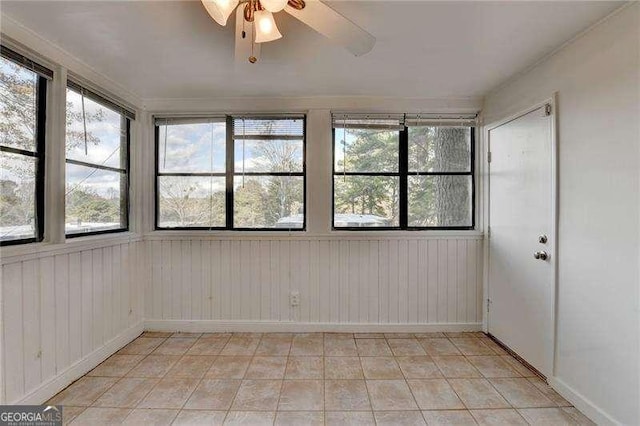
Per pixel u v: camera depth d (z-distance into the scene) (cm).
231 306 302
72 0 155
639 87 153
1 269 169
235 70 236
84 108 231
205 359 249
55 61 200
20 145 187
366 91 280
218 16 135
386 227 305
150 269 301
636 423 155
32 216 195
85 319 228
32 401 185
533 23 174
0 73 174
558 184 203
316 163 297
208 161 303
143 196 299
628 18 157
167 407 190
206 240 301
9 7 160
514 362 244
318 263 300
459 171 303
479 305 301
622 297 161
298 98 295
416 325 300
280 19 171
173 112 300
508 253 259
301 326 301
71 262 216
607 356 169
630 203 157
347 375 225
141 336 291
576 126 189
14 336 176
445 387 211
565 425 175
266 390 207
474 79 252
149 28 181
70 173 221
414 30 181
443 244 300
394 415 183
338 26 146
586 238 182
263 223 304
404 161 303
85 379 219
